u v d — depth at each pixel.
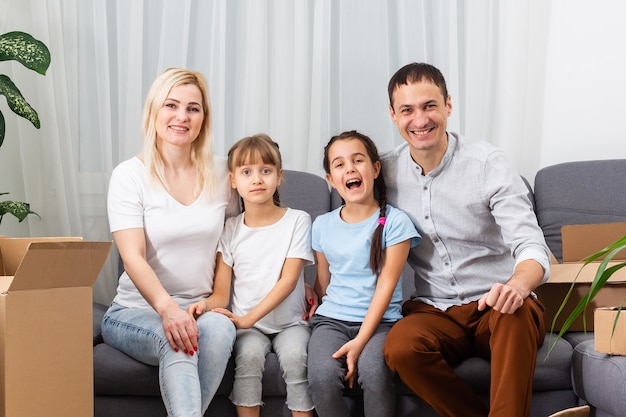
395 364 1.80
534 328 1.75
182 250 2.05
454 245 2.03
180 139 2.04
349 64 2.76
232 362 1.92
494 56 2.72
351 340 1.92
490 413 1.71
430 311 1.99
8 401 1.45
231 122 2.77
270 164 2.11
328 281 2.18
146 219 2.04
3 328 1.45
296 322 2.10
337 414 1.84
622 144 2.71
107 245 1.57
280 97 2.79
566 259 2.10
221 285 2.12
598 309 1.77
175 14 2.73
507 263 2.05
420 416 1.88
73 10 2.70
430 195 2.03
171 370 1.76
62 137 2.68
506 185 1.94
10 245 1.71
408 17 2.73
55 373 1.52
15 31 2.51
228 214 2.21
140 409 1.93
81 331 1.57
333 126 2.77
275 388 1.91
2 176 2.75
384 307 1.95
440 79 1.99
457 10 2.71
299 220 2.15
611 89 2.71
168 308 1.86
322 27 2.73
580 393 1.84
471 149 2.01
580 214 2.40
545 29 2.74
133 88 2.71
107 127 2.71
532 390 1.88
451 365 1.91
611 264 2.00
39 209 2.73
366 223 2.06
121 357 1.92
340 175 2.05
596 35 2.71
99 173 2.73
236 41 2.76
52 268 1.49
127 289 2.08
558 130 2.75
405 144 2.13
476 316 1.93
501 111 2.72
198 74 2.11
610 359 1.72
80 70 2.71
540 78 2.74
